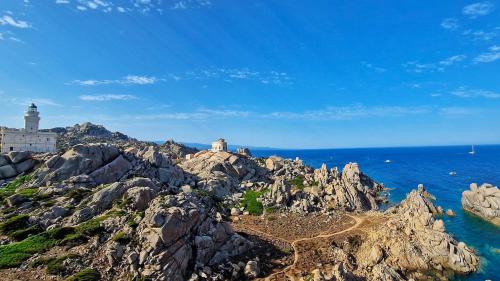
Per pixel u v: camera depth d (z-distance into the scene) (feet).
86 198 239.30
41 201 245.45
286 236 265.75
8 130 422.41
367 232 281.33
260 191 403.34
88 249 179.11
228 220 307.17
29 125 458.91
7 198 242.37
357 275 203.51
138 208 220.02
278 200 365.61
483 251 268.62
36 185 283.18
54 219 216.54
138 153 406.82
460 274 225.97
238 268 196.75
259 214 336.08
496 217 360.69
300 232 278.46
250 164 497.46
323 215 340.18
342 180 432.25
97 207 226.58
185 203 213.66
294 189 419.54
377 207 420.36
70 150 320.70
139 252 177.37
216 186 394.11
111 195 236.63
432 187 580.30
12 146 425.69
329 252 238.48
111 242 181.06
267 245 238.07
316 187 417.28
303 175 480.23
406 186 596.70
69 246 183.11
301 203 361.71
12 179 304.50
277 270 204.13
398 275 209.36
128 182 254.47
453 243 250.37
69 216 220.43
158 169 369.30
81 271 164.14
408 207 321.93
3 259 168.66
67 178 296.71
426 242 245.86
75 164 306.96
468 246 273.75
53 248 181.27
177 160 570.87
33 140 442.50
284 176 475.31
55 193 260.21
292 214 337.52
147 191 228.43
